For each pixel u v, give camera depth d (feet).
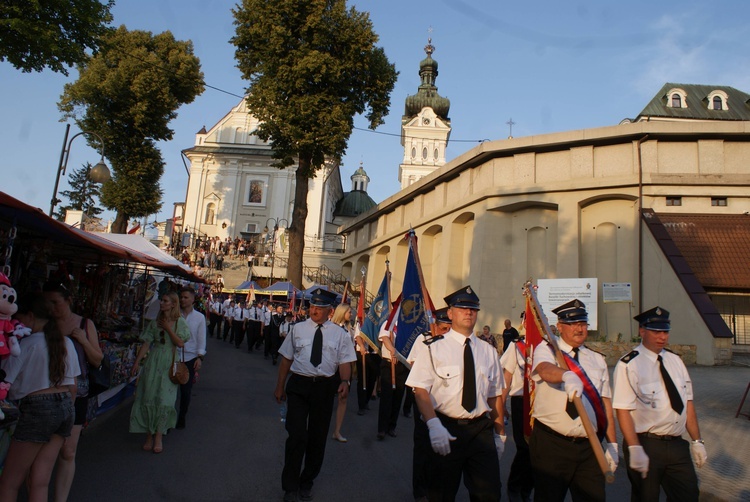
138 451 22.79
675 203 69.82
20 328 13.30
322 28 91.30
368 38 94.22
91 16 43.34
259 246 165.78
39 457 13.65
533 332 16.40
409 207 107.34
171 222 163.22
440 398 14.23
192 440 25.25
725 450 25.41
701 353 57.52
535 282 76.23
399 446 26.96
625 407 14.62
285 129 91.40
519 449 19.65
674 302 61.87
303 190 97.09
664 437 14.56
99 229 88.58
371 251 122.31
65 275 32.09
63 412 13.76
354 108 98.48
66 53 42.16
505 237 79.82
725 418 32.27
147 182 124.88
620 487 21.74
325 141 90.43
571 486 13.98
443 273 88.12
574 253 71.10
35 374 13.48
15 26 38.40
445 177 91.76
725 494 19.40
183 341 23.85
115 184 120.67
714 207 68.95
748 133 68.33
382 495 19.33
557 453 13.78
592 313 64.69
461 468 14.14
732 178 67.82
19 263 26.13
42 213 18.30
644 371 14.85
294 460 17.88
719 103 167.43
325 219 211.20
